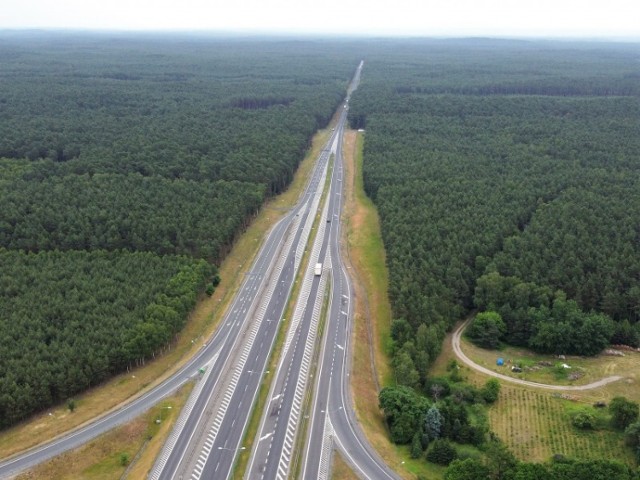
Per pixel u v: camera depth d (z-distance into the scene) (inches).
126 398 6082.7
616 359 6953.7
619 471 4739.2
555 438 5664.4
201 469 5132.9
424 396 6254.9
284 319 7618.1
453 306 7573.8
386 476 5064.0
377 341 7283.5
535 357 7086.6
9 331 6348.4
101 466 5231.3
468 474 4776.1
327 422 5748.0
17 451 5319.9
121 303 7037.4
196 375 6481.3
